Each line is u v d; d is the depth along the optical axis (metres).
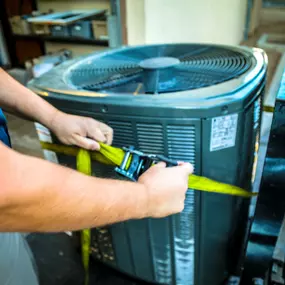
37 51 3.33
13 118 2.53
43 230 0.39
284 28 5.35
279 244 1.16
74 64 1.04
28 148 2.08
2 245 0.68
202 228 0.88
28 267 0.82
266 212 0.76
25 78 2.94
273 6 7.32
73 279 1.17
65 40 2.84
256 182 1.43
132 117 0.74
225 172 0.79
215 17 3.19
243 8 4.22
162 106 0.70
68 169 0.41
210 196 0.82
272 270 0.96
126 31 2.17
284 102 0.58
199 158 0.75
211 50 1.12
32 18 2.70
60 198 0.37
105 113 0.77
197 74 0.87
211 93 0.72
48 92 0.84
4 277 0.70
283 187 0.70
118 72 0.94
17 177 0.34
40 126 0.92
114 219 0.44
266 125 1.87
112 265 1.14
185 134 0.72
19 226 0.37
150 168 0.56
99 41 2.63
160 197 0.49
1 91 0.74
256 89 0.77
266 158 0.67
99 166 0.86
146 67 0.89
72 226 0.41
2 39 3.33
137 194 0.46
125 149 0.69
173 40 2.46
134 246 1.01
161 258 1.00
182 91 0.75
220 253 0.96
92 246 1.13
